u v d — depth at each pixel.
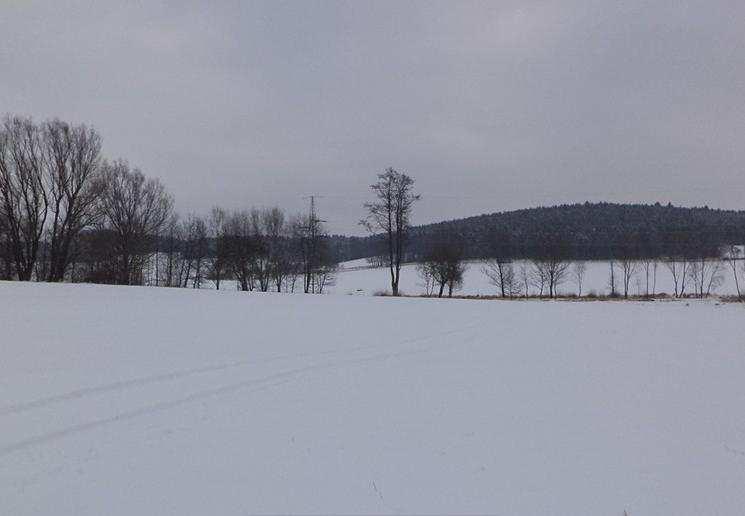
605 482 5.27
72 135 36.47
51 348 9.34
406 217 43.19
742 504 4.91
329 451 5.79
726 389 8.48
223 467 5.32
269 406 7.14
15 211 35.59
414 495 4.91
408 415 6.98
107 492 4.77
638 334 13.74
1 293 16.88
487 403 7.60
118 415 6.46
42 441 5.67
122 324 12.12
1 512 4.41
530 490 5.07
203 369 8.59
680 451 6.04
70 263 40.22
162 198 45.19
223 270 50.84
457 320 15.85
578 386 8.59
